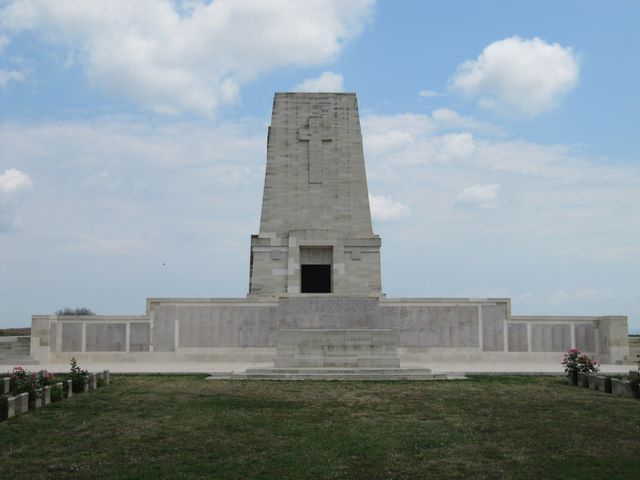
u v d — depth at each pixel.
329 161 46.25
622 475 13.25
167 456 14.61
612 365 35.81
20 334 54.19
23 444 15.68
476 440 15.94
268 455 14.64
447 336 37.34
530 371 30.08
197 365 34.91
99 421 18.00
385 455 14.66
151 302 37.47
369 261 44.75
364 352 28.72
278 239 44.88
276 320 37.28
